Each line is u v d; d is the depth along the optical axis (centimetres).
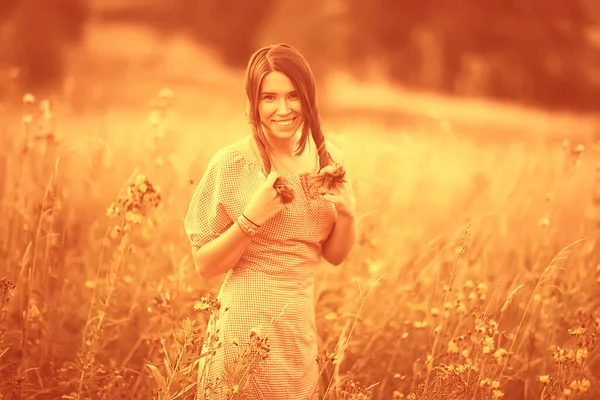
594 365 423
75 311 467
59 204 423
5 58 3259
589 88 3691
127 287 464
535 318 443
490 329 363
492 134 2298
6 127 608
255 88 332
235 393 321
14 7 3459
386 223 629
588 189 647
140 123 1138
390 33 3684
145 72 3978
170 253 470
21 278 416
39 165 516
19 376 379
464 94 3694
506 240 563
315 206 341
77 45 3700
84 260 498
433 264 482
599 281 444
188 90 3506
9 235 470
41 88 3178
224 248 327
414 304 458
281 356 339
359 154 900
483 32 3734
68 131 886
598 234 510
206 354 329
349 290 493
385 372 432
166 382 340
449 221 747
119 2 5056
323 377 422
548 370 425
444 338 409
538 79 3700
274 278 339
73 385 412
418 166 871
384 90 3600
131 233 396
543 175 750
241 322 338
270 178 321
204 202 340
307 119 336
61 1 3534
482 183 783
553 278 457
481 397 350
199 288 477
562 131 2112
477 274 486
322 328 454
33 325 416
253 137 338
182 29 4825
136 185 374
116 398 382
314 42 3459
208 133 939
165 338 407
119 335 442
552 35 3769
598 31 3809
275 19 3606
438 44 3731
